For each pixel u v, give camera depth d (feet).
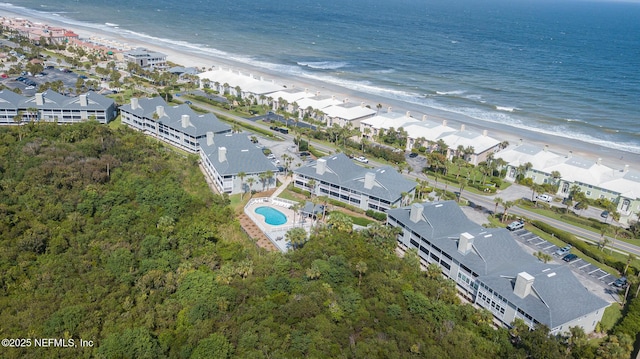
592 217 561.02
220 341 290.15
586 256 473.67
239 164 540.52
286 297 338.75
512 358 303.07
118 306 327.06
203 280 351.46
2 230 386.52
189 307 328.70
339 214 445.78
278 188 562.25
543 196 602.03
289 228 470.39
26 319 304.09
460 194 595.06
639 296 399.03
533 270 372.58
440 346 309.22
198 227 426.10
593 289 417.49
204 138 628.69
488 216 542.98
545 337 311.27
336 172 544.21
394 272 374.02
